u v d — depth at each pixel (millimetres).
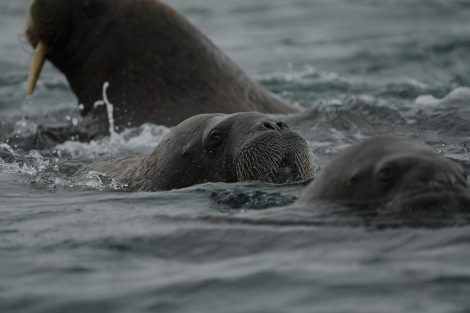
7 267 11062
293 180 17078
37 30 28719
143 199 16688
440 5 59375
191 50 28297
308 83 38281
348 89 36469
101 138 27906
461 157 19922
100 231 13219
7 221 14945
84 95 29016
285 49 48281
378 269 9875
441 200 11555
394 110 25609
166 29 28391
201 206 15477
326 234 11477
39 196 18203
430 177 11797
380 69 41531
